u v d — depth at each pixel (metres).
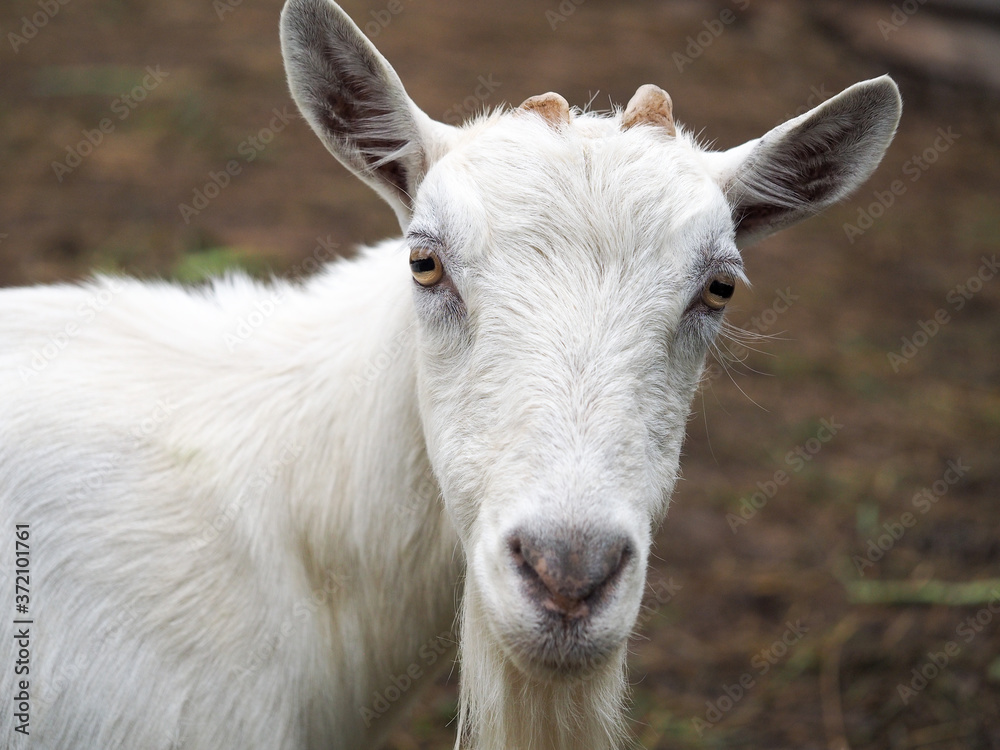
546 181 2.62
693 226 2.63
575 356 2.46
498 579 2.32
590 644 2.26
